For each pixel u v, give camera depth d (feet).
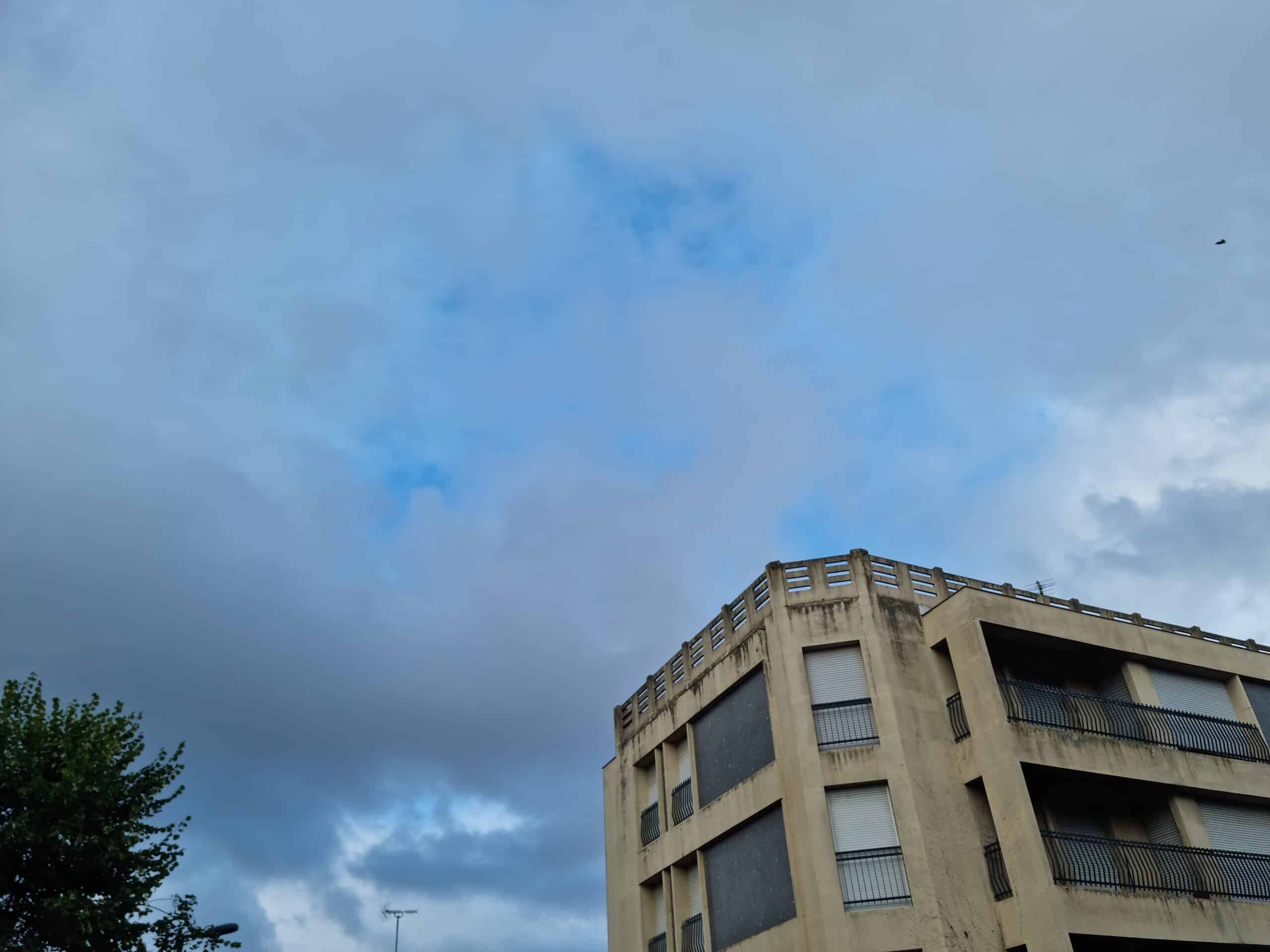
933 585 98.48
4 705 76.07
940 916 79.20
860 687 91.04
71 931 69.67
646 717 113.09
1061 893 77.97
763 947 87.04
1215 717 100.78
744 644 99.35
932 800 84.74
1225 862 89.45
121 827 73.72
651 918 104.94
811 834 84.53
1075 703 92.22
